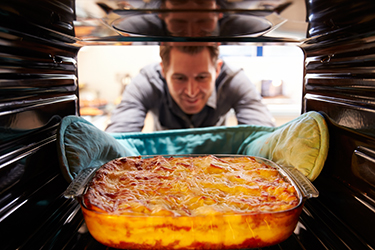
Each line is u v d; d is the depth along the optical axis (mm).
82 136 940
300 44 1048
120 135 1302
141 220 671
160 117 2330
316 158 903
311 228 819
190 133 1359
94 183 869
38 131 824
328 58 951
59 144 854
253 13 705
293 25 818
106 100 2734
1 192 631
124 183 917
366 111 725
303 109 1149
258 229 689
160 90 2213
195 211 748
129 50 2609
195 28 868
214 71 2109
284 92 2734
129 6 650
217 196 831
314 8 652
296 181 850
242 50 2615
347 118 824
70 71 1087
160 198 802
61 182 967
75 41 995
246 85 2254
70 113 1079
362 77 753
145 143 1342
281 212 686
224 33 941
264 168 998
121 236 687
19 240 698
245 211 747
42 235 755
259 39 1029
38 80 828
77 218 876
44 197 840
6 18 614
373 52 700
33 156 782
